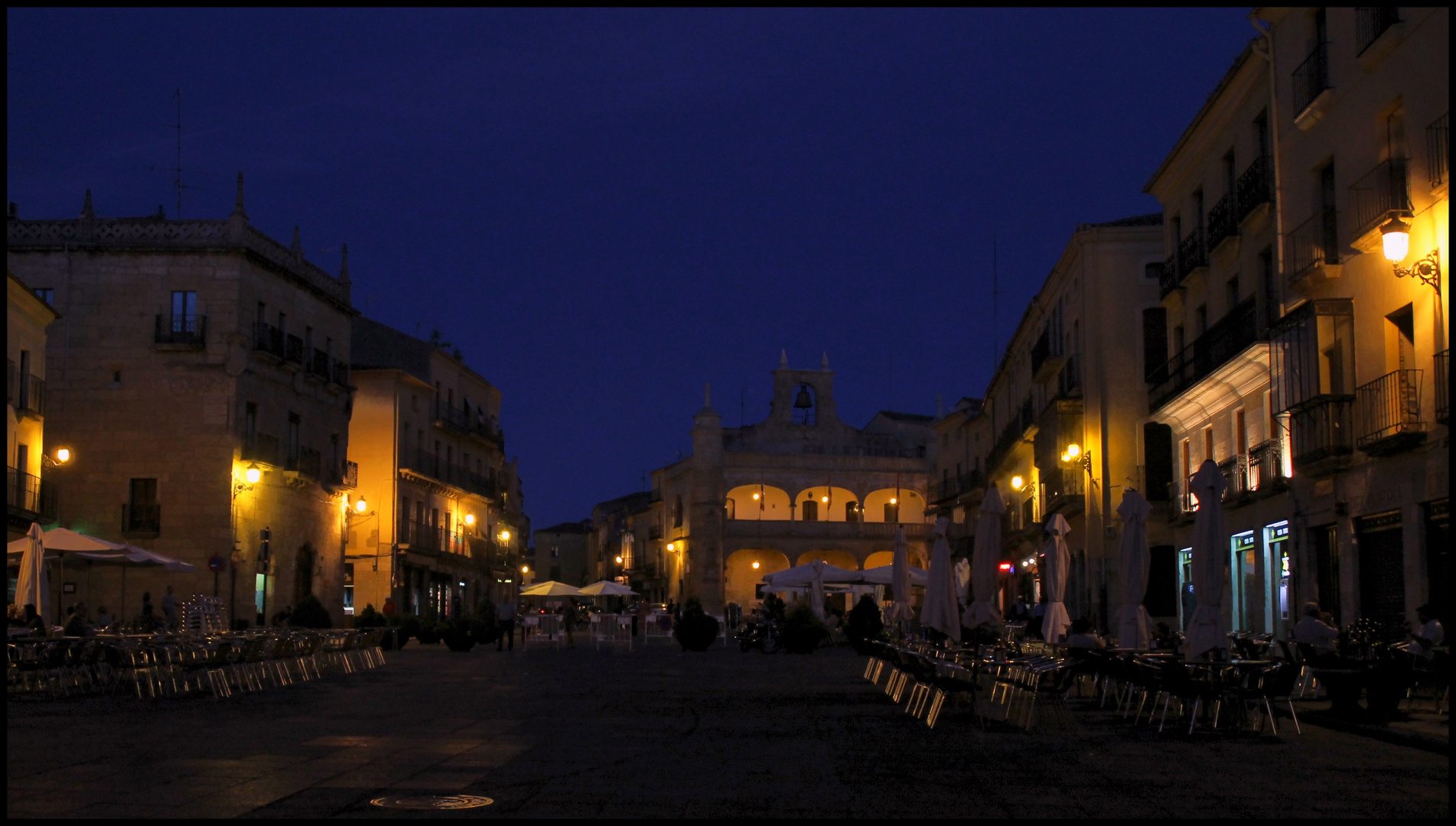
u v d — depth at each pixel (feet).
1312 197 74.69
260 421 137.59
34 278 131.95
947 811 28.73
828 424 284.41
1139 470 113.91
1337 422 69.21
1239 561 89.97
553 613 159.63
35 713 51.80
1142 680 49.39
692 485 271.28
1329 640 58.95
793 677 81.82
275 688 68.03
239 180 134.92
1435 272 58.80
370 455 183.21
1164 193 107.24
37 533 78.02
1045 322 146.92
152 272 132.46
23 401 111.86
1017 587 182.39
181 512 130.21
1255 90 84.23
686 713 53.47
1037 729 47.98
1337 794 32.07
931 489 249.96
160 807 28.22
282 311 143.95
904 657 54.03
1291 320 73.77
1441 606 60.34
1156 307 118.21
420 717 50.34
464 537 217.15
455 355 245.04
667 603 295.07
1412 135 62.34
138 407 131.23
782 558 276.62
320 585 155.74
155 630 87.25
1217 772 35.91
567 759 37.06
